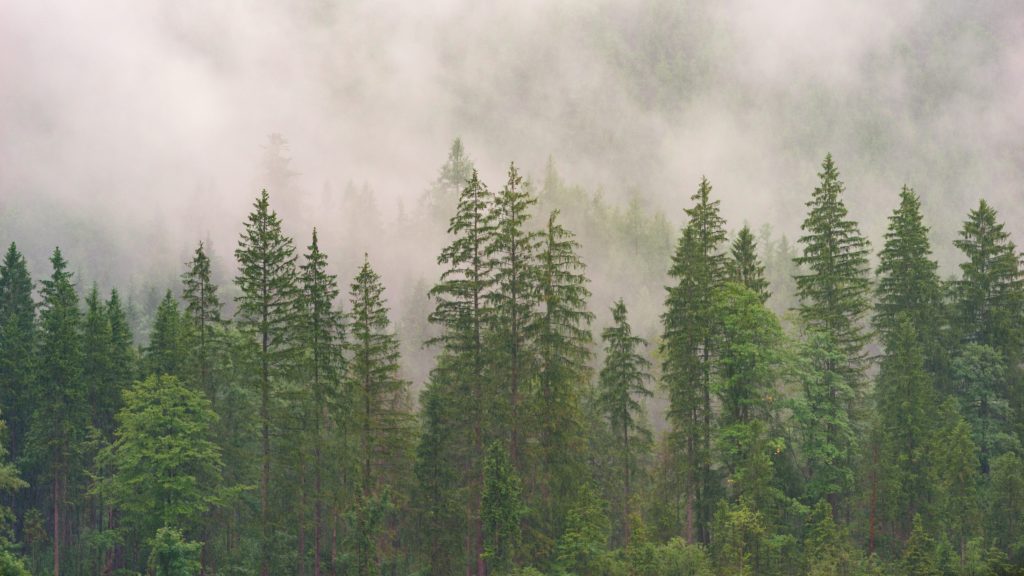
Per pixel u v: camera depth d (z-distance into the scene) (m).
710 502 38.06
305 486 37.97
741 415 38.41
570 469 36.75
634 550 32.75
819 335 39.66
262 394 38.47
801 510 35.56
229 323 41.66
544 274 36.84
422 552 38.09
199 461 36.94
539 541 35.28
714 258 41.28
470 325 37.03
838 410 38.31
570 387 36.94
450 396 37.62
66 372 42.53
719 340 39.06
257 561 39.44
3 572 32.91
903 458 37.81
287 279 37.81
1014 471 37.09
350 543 37.00
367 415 38.34
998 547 35.69
